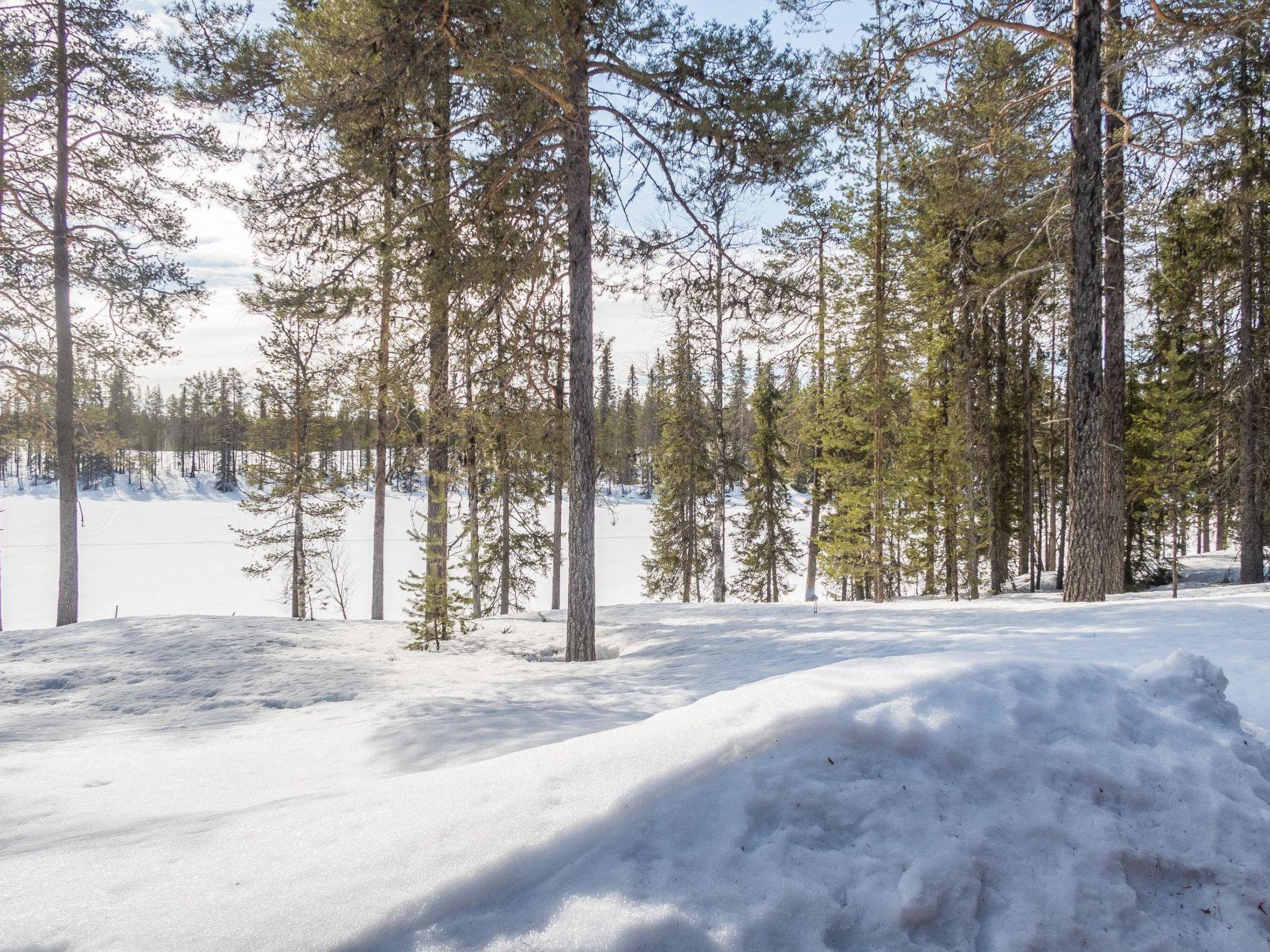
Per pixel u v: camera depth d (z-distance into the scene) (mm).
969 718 3086
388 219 10297
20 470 94062
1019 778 2896
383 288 10570
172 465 105625
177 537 57188
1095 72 11086
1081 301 11297
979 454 21438
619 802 2645
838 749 2896
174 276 15820
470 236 10930
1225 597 10156
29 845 3381
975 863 2580
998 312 21062
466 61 8867
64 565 15633
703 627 12930
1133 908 2600
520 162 10586
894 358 20469
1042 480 29406
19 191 15109
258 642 12547
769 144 9992
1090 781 2941
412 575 12891
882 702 3137
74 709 8344
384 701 8141
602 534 57156
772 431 29938
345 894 2299
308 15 9109
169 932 2178
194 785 4922
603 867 2406
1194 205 16375
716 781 2750
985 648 8156
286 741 6379
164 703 8547
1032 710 3189
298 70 9430
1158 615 9016
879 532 20281
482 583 20359
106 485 88625
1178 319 18875
